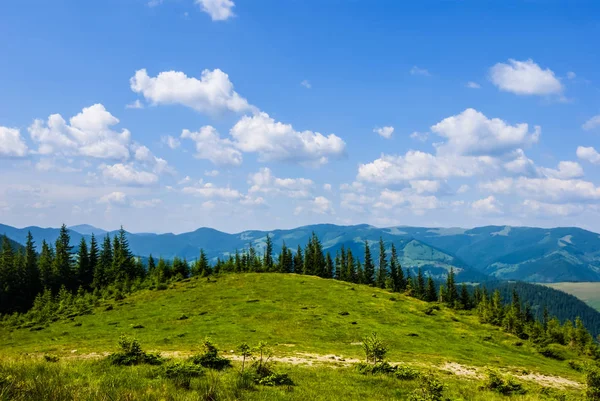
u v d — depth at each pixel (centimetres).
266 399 1577
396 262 14462
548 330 9706
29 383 1293
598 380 2538
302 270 14388
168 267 11562
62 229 11550
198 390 1531
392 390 2184
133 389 1406
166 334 5141
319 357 3831
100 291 9569
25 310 9500
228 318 6191
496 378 2656
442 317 7438
